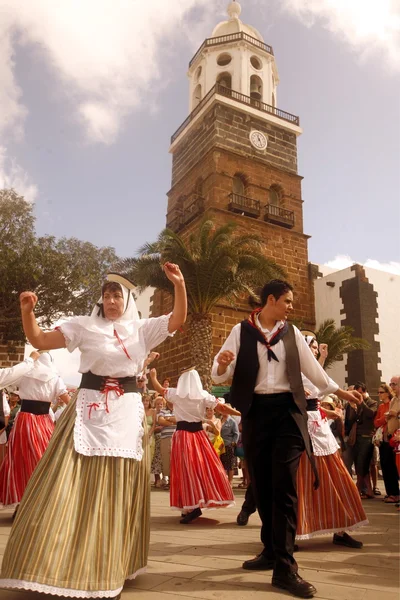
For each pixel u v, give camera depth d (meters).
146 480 2.98
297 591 2.76
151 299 25.36
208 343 17.23
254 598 2.71
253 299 21.33
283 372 3.29
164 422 9.45
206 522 5.72
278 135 25.53
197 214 22.75
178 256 16.83
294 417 3.17
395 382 7.56
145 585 2.92
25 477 5.26
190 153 25.52
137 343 3.01
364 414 9.16
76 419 2.78
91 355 2.90
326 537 4.64
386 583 3.05
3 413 6.21
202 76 27.47
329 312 23.30
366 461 9.05
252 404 3.30
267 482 3.32
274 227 23.52
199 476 5.71
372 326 22.14
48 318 19.06
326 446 4.25
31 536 2.42
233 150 23.69
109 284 3.09
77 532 2.51
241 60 26.72
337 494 4.14
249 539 4.55
